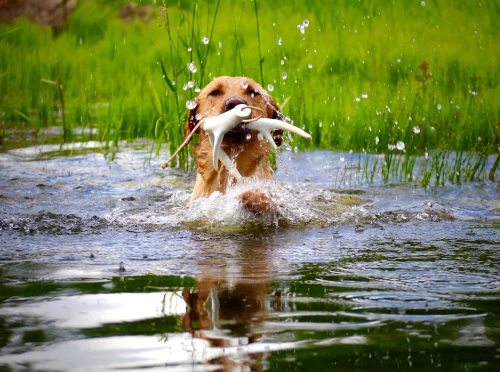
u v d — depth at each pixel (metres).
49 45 43.59
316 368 5.97
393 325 7.11
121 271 9.52
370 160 21.16
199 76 21.11
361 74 30.98
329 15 42.62
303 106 24.22
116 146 23.94
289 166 20.42
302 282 8.88
